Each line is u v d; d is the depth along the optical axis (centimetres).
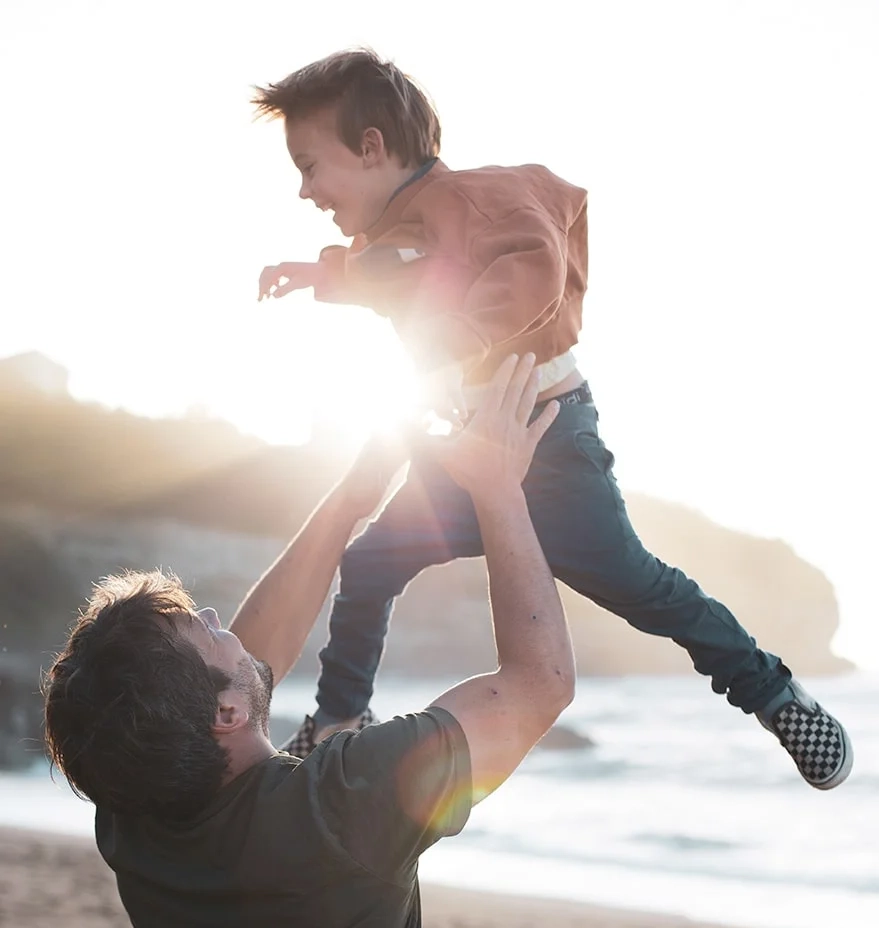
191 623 202
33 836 905
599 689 6706
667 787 1917
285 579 259
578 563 276
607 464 282
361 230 283
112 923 579
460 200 267
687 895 915
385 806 191
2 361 7694
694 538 14338
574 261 288
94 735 193
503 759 204
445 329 233
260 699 204
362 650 311
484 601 8325
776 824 1466
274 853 190
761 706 284
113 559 6259
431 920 716
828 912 856
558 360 280
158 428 7781
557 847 1251
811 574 14338
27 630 5275
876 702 4803
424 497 301
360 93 274
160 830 199
